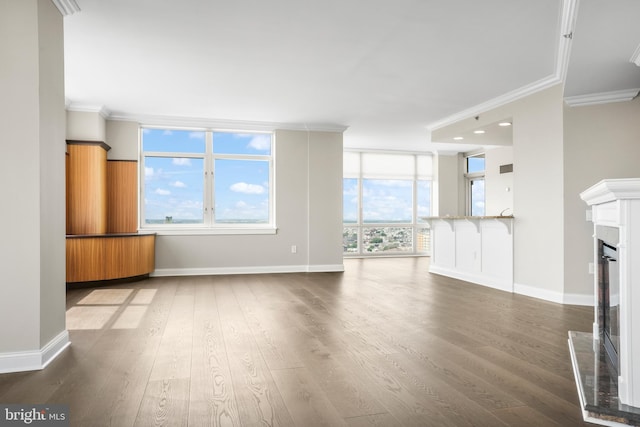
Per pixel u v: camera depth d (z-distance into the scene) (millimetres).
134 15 3342
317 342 3229
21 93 2635
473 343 3213
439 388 2361
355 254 10102
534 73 4676
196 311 4301
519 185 5348
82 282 5789
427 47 3973
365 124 7383
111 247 5836
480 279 6090
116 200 6547
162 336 3391
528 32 3623
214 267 7020
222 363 2758
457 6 3184
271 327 3674
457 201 10211
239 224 7312
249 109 6324
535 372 2609
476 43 3865
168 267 6828
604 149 4562
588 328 3650
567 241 4680
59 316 3031
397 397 2240
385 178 10203
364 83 5066
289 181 7371
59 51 3018
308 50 4062
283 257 7332
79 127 6027
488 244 5953
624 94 4426
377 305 4613
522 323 3822
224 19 3418
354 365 2729
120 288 5660
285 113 6582
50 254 2850
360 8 3227
